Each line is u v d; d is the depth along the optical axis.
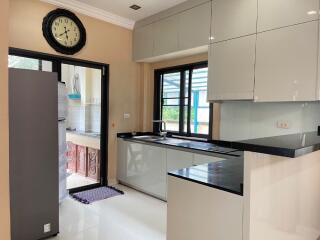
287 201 1.67
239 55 2.68
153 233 2.52
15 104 2.14
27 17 3.07
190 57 3.72
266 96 2.46
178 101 4.04
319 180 2.19
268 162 1.43
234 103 3.13
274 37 2.39
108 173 4.08
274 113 2.75
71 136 4.73
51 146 2.40
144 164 3.66
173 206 1.75
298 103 2.56
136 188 3.87
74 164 4.69
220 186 1.46
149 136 4.18
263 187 1.41
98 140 4.18
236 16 2.70
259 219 1.39
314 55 2.13
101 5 3.49
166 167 3.33
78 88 4.47
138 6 3.49
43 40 3.21
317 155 2.11
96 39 3.76
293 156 1.15
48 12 3.24
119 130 4.18
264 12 2.46
